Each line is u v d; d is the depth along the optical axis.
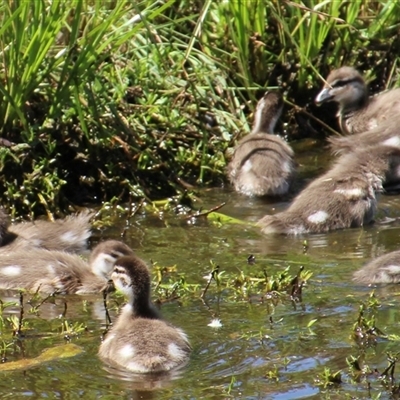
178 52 18.88
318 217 15.27
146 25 15.71
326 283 12.95
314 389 10.10
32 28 15.66
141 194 16.39
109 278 13.25
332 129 19.73
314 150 18.92
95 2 16.64
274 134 18.44
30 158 16.17
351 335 11.22
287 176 17.03
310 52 19.73
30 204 15.77
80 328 11.70
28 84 15.97
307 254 14.19
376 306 12.02
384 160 16.34
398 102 19.78
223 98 18.83
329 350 10.95
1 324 11.87
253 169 16.97
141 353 10.64
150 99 17.88
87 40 16.03
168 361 10.61
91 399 9.96
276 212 16.14
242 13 18.92
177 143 17.69
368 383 10.15
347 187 15.62
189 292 12.77
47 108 16.61
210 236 15.01
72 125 16.72
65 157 16.64
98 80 17.16
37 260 13.62
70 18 17.28
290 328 11.54
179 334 11.10
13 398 10.01
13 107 15.72
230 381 10.29
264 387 10.15
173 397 9.98
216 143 18.02
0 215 14.56
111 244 13.39
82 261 13.84
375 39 20.72
